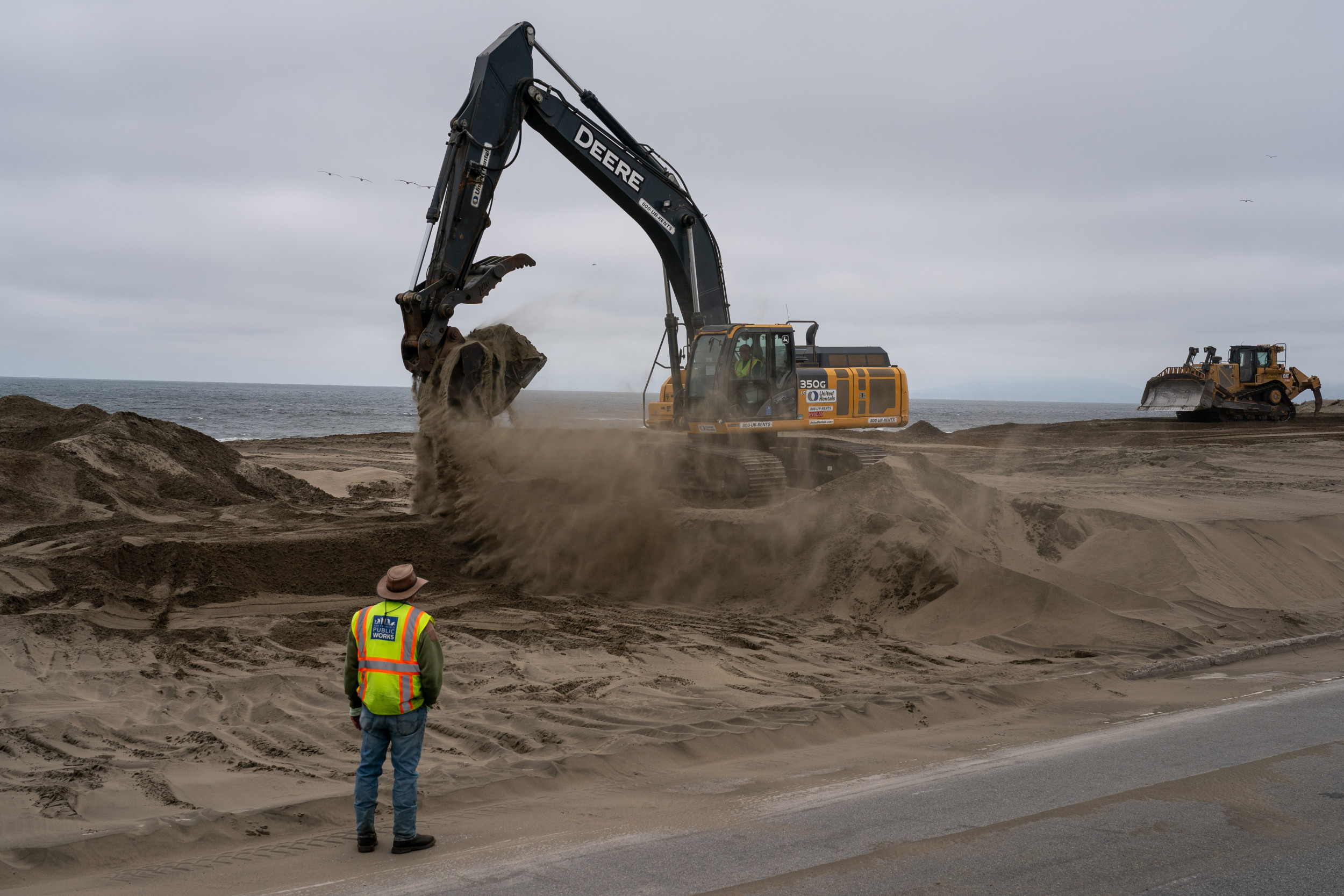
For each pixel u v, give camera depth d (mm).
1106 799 5309
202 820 4980
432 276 12312
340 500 18516
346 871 4438
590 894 4137
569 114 13523
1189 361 43500
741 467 14156
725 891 4156
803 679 8219
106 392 139625
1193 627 9719
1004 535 12305
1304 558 12391
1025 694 7785
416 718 4762
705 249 15078
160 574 10797
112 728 6676
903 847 4637
